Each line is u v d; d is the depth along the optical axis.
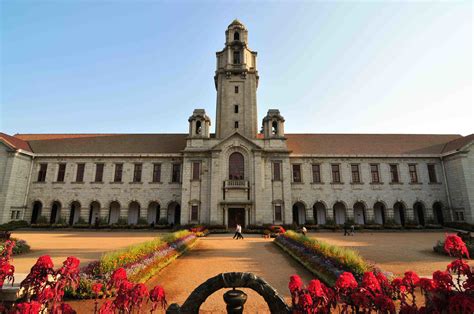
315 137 52.97
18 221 42.66
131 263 13.56
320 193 46.06
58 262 16.89
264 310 9.67
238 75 50.59
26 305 5.76
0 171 43.06
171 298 11.07
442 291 6.29
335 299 6.39
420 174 47.22
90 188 46.25
